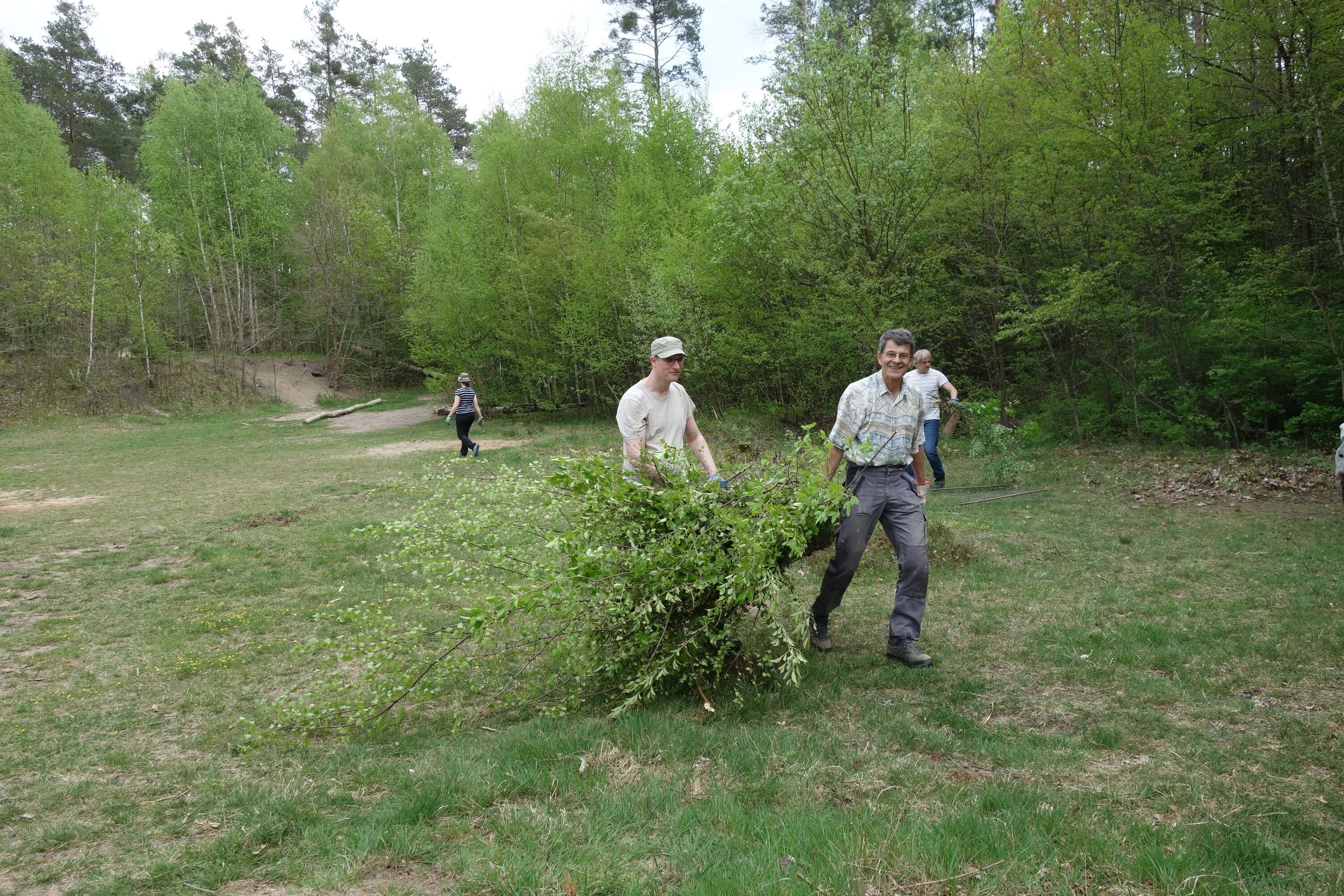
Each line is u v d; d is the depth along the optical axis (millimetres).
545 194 27234
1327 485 10047
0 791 3383
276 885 2531
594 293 24234
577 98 27875
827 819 2707
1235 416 13531
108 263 32031
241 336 36406
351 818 2951
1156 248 13766
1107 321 13961
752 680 4281
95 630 5957
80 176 36312
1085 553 7234
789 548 4039
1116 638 4875
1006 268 15078
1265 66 12461
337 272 39125
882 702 4062
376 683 4035
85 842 2912
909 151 14945
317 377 39594
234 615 6160
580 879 2395
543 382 27359
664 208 23234
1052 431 15117
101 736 3986
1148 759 3357
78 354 31844
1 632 5996
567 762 3328
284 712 3834
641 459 4035
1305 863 2514
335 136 41188
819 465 4191
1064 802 2891
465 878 2451
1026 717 3867
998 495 10305
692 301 19250
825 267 15945
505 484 4312
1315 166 12562
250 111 39406
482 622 3684
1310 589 5824
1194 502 9594
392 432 24984
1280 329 12023
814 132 15609
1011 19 16188
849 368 17156
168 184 37594
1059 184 14141
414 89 53469
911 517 4621
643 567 3691
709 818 2787
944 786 3072
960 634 5129
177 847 2803
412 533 4418
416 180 40906
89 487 14672
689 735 3523
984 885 2318
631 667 4105
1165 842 2598
